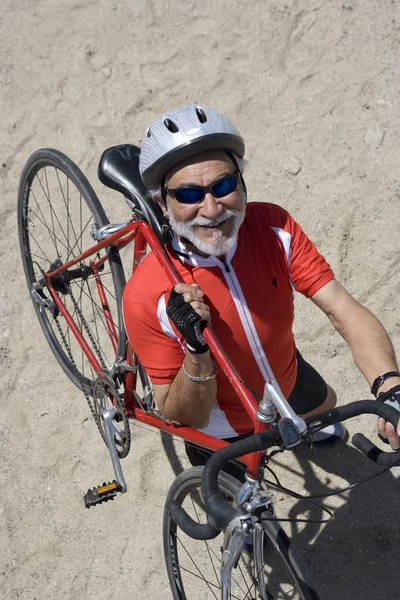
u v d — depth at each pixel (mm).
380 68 4215
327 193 3928
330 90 4203
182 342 2164
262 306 2229
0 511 3246
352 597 2898
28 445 3426
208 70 4387
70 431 3449
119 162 2561
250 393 1992
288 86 4258
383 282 3645
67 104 4434
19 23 4742
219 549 3068
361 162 3975
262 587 2121
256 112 4215
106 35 4613
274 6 4473
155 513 3193
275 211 2275
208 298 2180
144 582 3033
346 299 2268
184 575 3016
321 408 2914
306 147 4070
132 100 4367
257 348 2270
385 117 4070
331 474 3219
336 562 2992
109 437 2801
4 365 3666
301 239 2273
